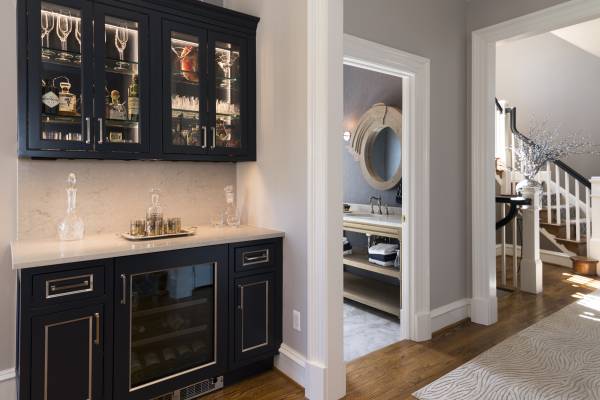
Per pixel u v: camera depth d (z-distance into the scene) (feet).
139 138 7.35
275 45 8.19
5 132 6.88
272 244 8.04
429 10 10.02
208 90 8.14
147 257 6.52
